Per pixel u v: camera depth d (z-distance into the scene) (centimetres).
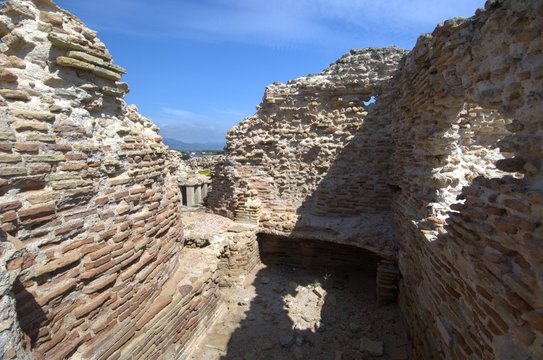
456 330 345
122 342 379
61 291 303
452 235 360
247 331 620
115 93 400
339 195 906
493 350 260
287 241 953
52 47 325
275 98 967
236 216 952
